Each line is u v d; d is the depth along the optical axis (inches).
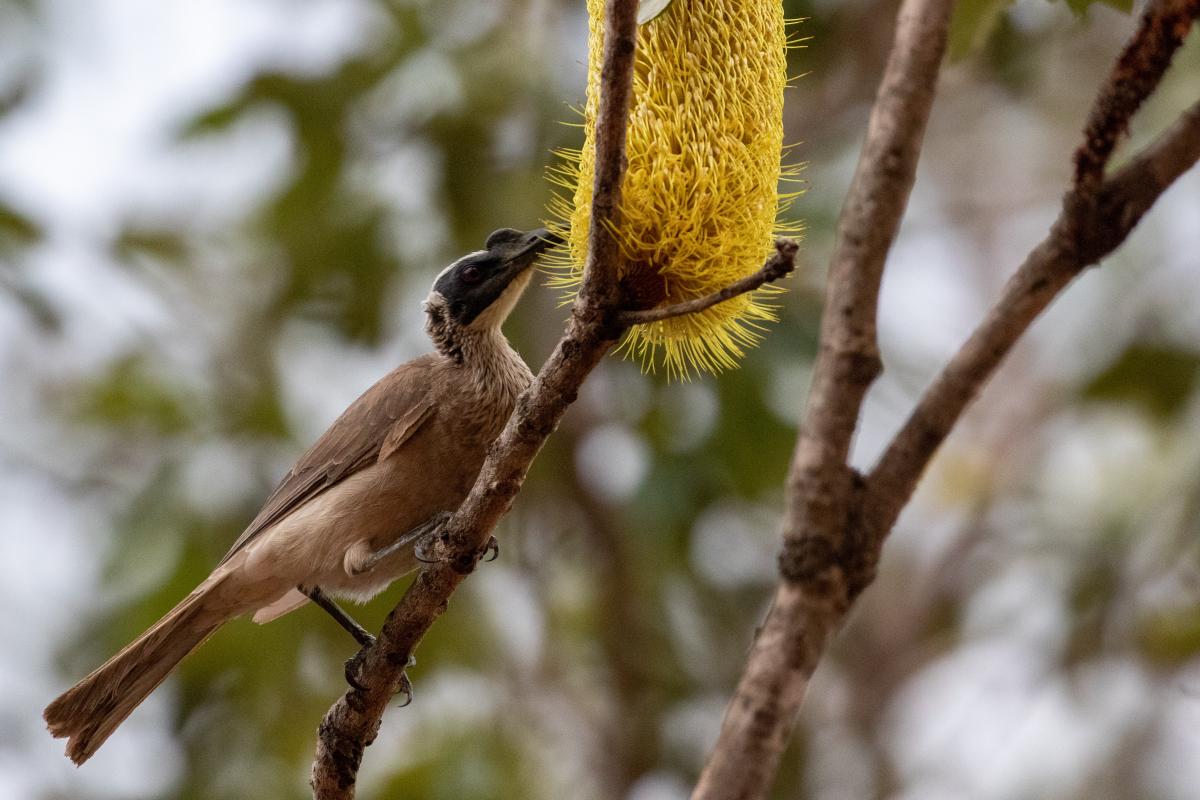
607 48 177.8
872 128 149.6
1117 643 517.0
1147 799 579.2
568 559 569.9
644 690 541.3
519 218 516.1
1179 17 147.6
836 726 613.9
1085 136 149.7
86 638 512.7
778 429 482.9
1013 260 721.6
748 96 192.1
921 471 146.2
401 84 531.8
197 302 558.6
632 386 507.5
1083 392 515.2
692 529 499.2
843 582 143.3
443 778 488.7
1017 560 589.3
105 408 534.6
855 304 146.4
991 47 527.8
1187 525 506.6
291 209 533.6
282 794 493.0
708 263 194.5
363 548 337.7
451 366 350.9
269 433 514.3
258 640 486.9
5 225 482.9
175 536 478.0
